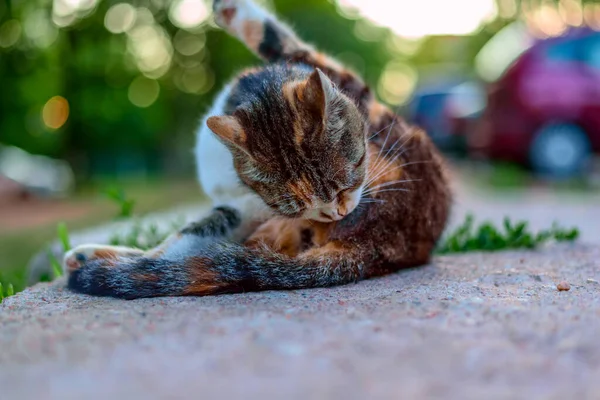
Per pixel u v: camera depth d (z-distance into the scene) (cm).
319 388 46
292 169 72
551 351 51
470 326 56
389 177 78
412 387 46
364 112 83
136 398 45
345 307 61
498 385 47
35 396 46
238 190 80
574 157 229
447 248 99
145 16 322
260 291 68
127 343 53
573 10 413
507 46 244
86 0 273
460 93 356
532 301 63
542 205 180
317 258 71
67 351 52
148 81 340
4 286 91
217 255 69
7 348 53
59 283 76
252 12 93
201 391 46
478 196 206
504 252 96
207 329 55
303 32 361
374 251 75
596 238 113
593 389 46
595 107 225
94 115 294
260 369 49
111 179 310
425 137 87
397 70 677
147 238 106
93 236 109
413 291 68
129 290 67
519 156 233
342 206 74
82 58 282
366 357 50
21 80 264
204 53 356
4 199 235
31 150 288
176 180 310
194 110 359
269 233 77
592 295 66
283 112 73
